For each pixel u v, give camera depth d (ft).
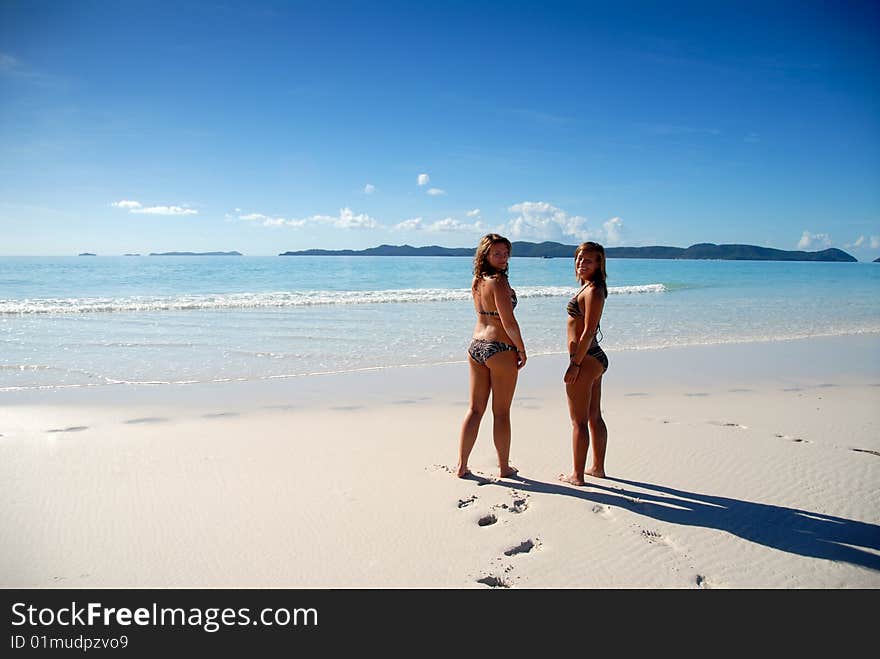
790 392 25.41
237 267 176.35
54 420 19.89
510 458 16.42
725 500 13.50
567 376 14.23
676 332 45.91
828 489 14.14
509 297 14.24
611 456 16.52
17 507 12.63
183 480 14.32
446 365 31.40
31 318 50.16
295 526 11.91
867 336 44.93
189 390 25.04
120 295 76.79
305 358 33.04
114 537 11.36
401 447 17.24
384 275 139.23
